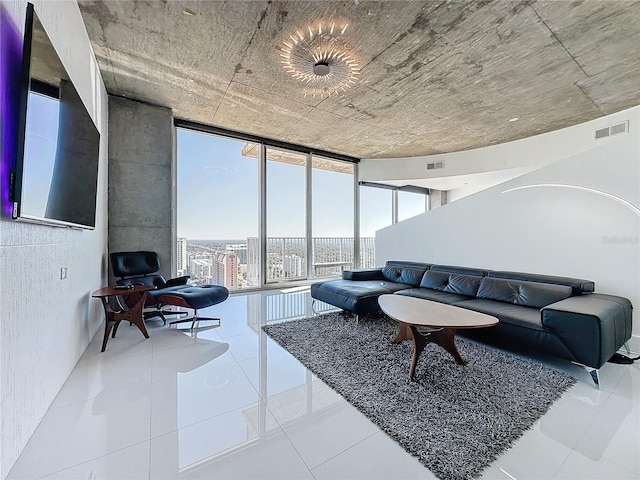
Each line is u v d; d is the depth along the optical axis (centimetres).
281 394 199
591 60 300
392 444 151
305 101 397
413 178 667
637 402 189
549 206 346
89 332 283
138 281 355
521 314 266
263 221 571
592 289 298
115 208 388
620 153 293
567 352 224
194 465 138
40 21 151
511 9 232
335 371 228
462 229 441
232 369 235
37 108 148
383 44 275
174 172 476
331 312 410
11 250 134
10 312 133
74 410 178
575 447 148
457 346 279
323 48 279
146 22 251
